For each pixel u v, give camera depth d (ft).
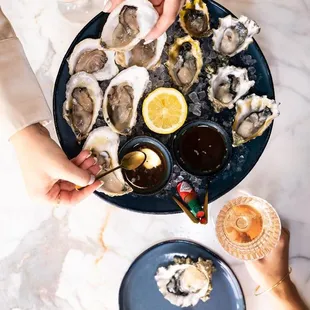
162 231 3.26
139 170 3.03
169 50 3.03
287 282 3.14
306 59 3.19
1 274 3.33
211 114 3.06
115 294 3.30
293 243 3.21
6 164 3.29
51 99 3.29
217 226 3.05
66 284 3.32
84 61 3.05
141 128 3.08
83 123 3.06
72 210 3.29
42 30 3.27
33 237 3.31
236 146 3.01
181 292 3.21
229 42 2.99
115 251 3.29
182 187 2.97
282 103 3.21
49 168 2.61
